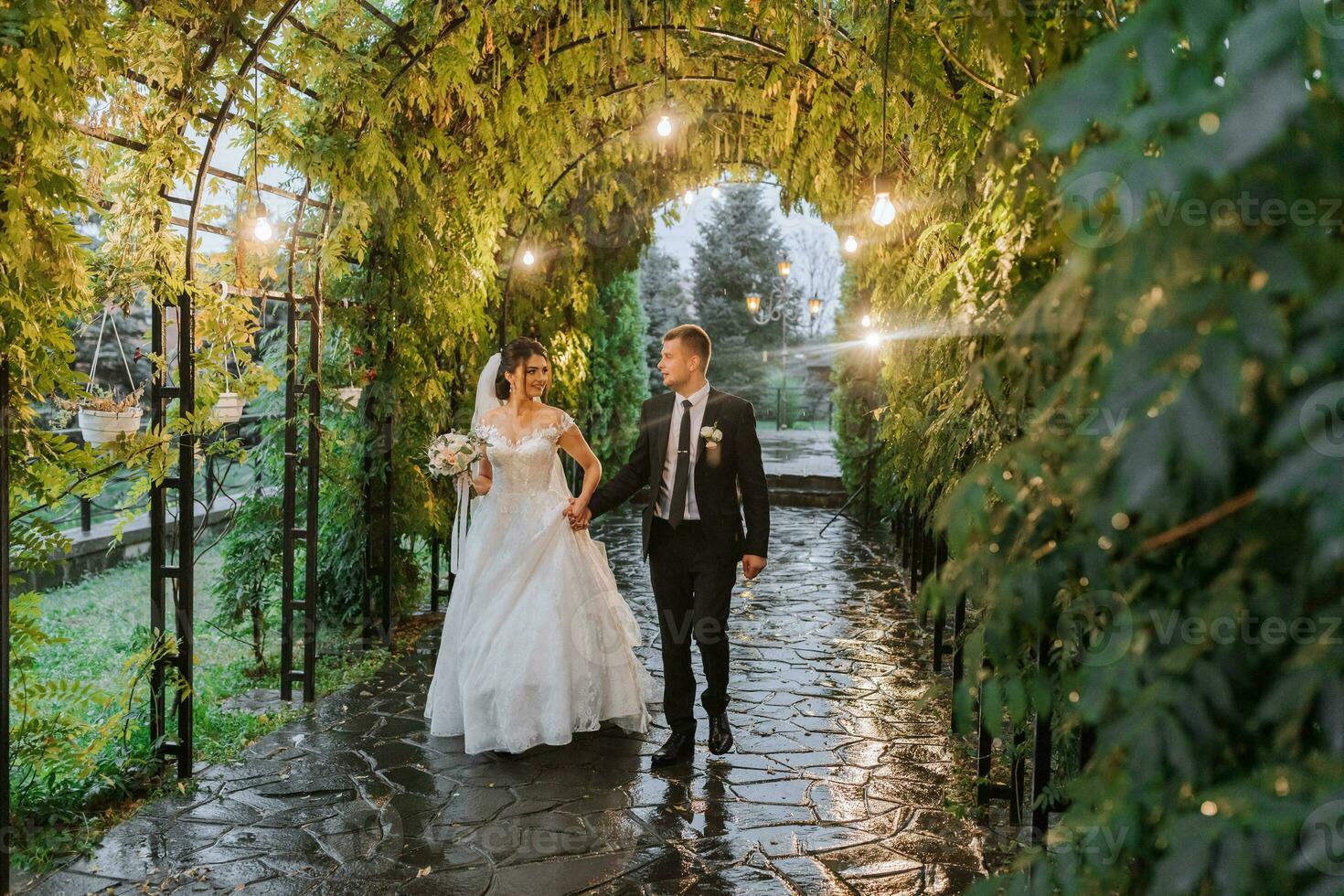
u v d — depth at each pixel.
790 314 29.70
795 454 16.12
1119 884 1.40
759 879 2.96
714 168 8.10
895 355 4.61
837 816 3.41
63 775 3.45
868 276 6.91
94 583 7.20
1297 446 0.90
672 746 3.92
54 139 2.70
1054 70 1.80
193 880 2.91
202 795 3.56
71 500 7.52
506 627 4.02
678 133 6.91
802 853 3.13
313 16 4.44
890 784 3.71
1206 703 1.20
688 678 3.94
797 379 28.31
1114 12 1.68
